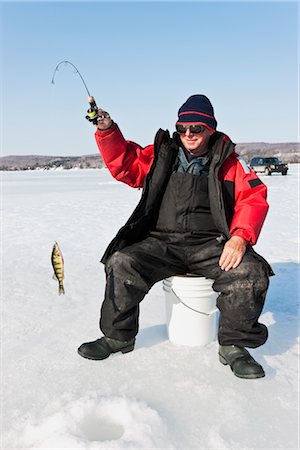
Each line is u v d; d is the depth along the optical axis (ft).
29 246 26.48
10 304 15.31
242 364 9.91
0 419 8.43
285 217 38.75
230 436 7.96
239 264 10.16
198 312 11.32
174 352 11.13
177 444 7.71
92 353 10.68
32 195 69.26
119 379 9.83
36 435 7.99
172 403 8.91
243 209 10.67
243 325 10.19
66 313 14.38
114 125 11.11
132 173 11.87
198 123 10.82
